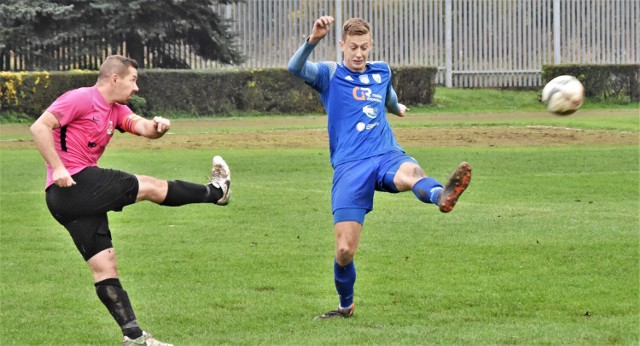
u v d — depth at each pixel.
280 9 79.12
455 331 16.89
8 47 74.56
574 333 16.56
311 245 25.25
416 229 27.12
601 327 17.02
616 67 76.38
